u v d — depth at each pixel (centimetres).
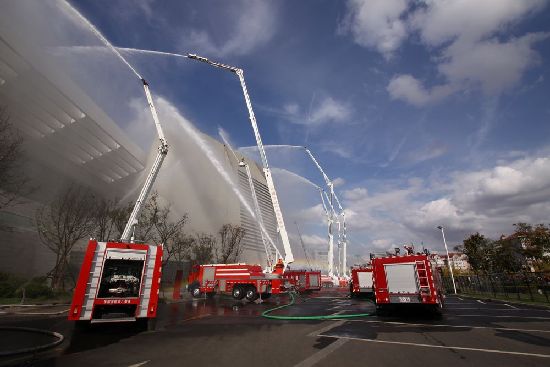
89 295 1034
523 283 3028
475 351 755
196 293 2694
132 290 1127
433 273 1466
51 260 3106
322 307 1975
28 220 2891
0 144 2138
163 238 3291
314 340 910
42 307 1698
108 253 1095
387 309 1584
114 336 969
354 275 2642
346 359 689
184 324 1234
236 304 2202
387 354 734
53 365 637
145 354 738
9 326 1099
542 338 906
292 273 3428
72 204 2661
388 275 1515
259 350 781
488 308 1828
